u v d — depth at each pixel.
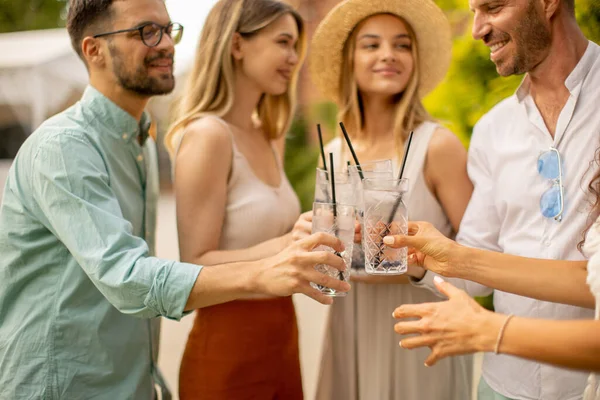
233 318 2.36
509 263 1.84
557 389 1.96
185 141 2.37
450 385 2.47
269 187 2.54
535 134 2.07
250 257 2.27
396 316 1.60
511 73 2.04
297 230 2.17
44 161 1.88
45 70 8.41
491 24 1.99
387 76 2.49
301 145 7.88
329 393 2.52
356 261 2.39
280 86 2.56
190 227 2.31
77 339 1.94
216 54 2.46
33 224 1.96
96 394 1.97
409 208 2.40
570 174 1.96
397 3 2.46
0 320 2.00
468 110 3.87
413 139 2.45
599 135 1.90
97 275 1.81
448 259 1.87
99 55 2.04
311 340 4.94
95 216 1.84
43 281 1.97
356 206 2.17
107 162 2.01
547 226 2.00
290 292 1.76
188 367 2.42
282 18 2.51
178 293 1.77
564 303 1.79
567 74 1.99
